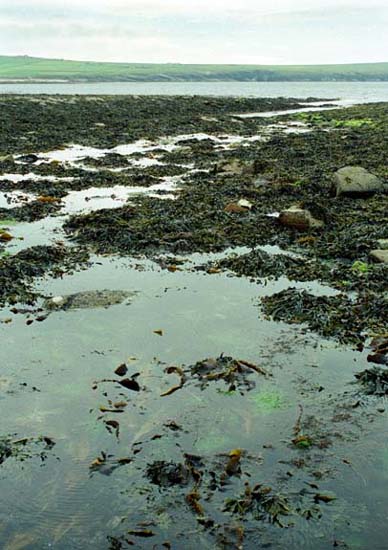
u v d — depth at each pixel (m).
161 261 11.15
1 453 5.45
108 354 7.33
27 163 23.95
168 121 43.03
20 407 6.20
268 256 11.04
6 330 7.97
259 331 8.01
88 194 17.91
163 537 4.48
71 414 6.08
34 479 5.11
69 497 4.90
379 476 5.12
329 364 7.11
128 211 14.56
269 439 5.66
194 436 5.72
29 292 9.34
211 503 4.83
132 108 51.94
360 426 5.86
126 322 8.25
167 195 17.67
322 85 198.00
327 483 5.04
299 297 8.77
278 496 4.84
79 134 34.41
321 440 5.64
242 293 9.45
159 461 5.28
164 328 8.07
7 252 11.64
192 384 6.65
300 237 12.77
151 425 5.90
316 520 4.64
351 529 4.55
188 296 9.28
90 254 11.60
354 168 17.17
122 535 4.50
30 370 6.94
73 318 8.38
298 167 22.69
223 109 57.75
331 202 16.05
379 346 7.41
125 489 5.00
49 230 13.50
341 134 34.44
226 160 24.89
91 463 5.33
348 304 8.87
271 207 15.69
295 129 40.53
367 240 12.13
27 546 4.39
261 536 4.49
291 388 6.57
